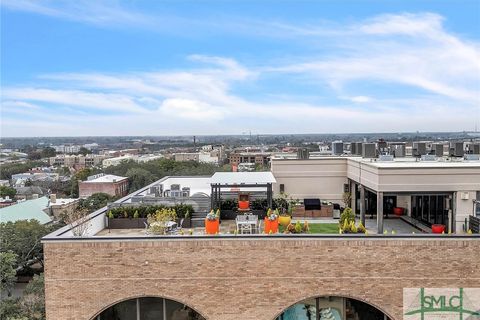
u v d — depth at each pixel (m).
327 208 22.98
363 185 21.14
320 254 15.46
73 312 15.52
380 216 18.95
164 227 17.91
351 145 29.97
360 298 15.49
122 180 129.00
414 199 22.19
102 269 15.51
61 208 98.38
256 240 15.43
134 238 15.48
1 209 82.62
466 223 19.03
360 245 15.41
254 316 15.58
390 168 18.86
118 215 20.31
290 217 20.02
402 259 15.41
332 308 15.85
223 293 15.57
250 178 21.34
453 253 15.38
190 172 125.06
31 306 38.97
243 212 21.42
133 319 15.95
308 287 15.52
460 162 22.81
